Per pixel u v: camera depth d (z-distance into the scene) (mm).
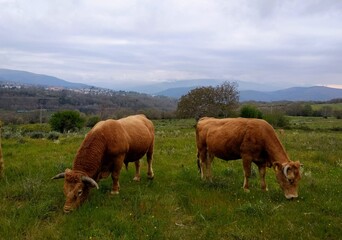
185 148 19078
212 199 9867
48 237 7453
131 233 7590
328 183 11914
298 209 9109
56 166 13016
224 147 11281
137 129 11250
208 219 8547
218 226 8070
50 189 10297
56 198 9516
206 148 12492
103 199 9648
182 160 15711
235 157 11398
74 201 8594
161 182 11789
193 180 12102
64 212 8547
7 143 19547
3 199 9469
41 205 8758
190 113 69000
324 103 117250
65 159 14867
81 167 9227
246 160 10805
